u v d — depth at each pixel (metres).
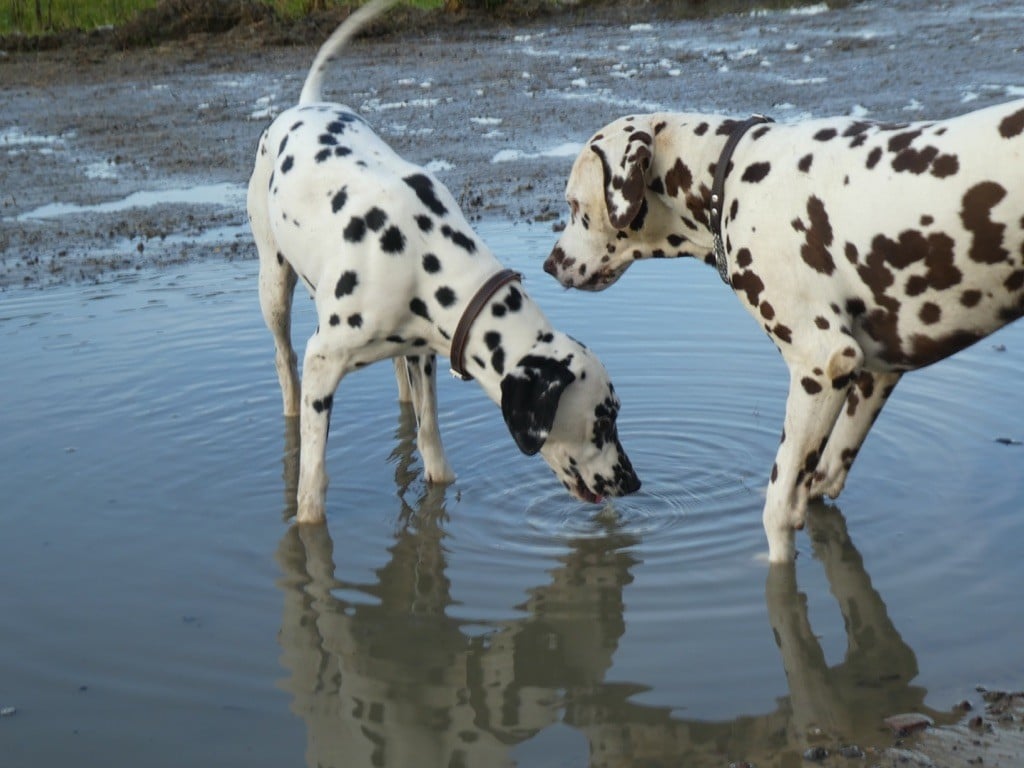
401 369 7.16
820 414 5.03
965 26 17.86
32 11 22.19
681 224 5.54
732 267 5.11
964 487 5.84
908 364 5.01
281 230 6.07
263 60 18.61
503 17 21.77
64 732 4.25
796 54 16.72
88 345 8.02
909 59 15.62
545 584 5.26
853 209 4.73
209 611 5.09
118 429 6.89
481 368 5.56
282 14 21.33
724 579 5.21
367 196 5.68
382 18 20.72
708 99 14.17
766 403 6.92
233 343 8.01
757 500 5.92
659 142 5.37
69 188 12.02
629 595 5.13
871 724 4.17
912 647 4.62
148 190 11.80
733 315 8.15
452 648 4.80
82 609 5.10
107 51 20.00
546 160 12.05
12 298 8.95
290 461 6.55
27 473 6.38
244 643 4.84
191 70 18.11
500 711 4.38
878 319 4.88
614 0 22.75
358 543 5.68
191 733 4.25
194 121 14.64
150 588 5.27
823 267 4.87
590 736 4.21
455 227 5.65
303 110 6.60
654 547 5.52
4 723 4.31
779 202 4.92
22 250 10.12
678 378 7.25
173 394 7.32
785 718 4.24
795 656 4.62
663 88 15.05
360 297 5.61
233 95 16.00
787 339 5.03
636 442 6.55
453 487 6.26
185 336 8.14
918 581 5.09
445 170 11.96
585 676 4.57
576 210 5.71
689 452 6.44
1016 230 4.45
